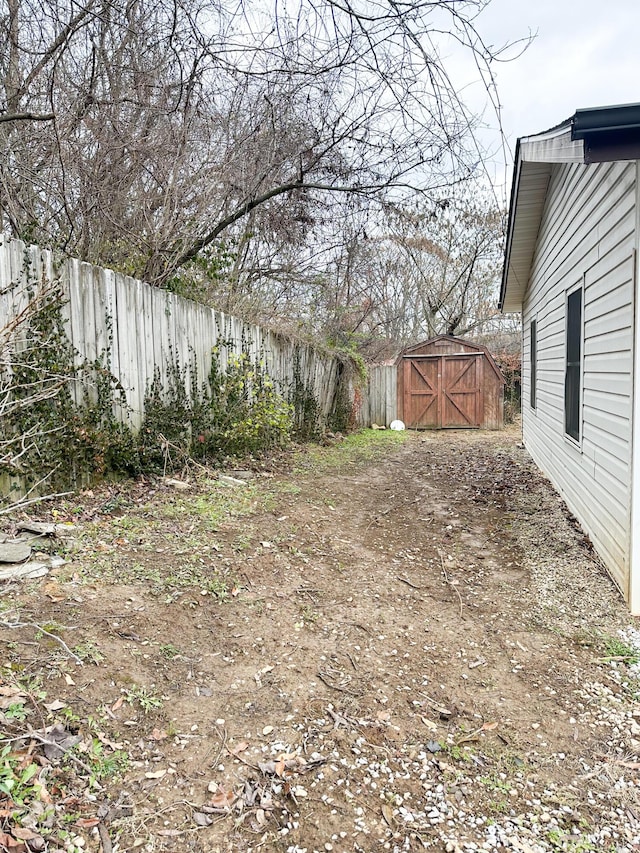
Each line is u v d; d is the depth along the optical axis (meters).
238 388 6.92
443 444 11.31
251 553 3.94
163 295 5.55
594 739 2.27
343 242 8.70
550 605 3.51
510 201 7.14
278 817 1.81
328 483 6.71
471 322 19.12
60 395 4.11
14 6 4.55
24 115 4.36
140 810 1.76
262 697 2.41
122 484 4.88
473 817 1.86
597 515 4.34
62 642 2.31
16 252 3.75
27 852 1.51
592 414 4.52
